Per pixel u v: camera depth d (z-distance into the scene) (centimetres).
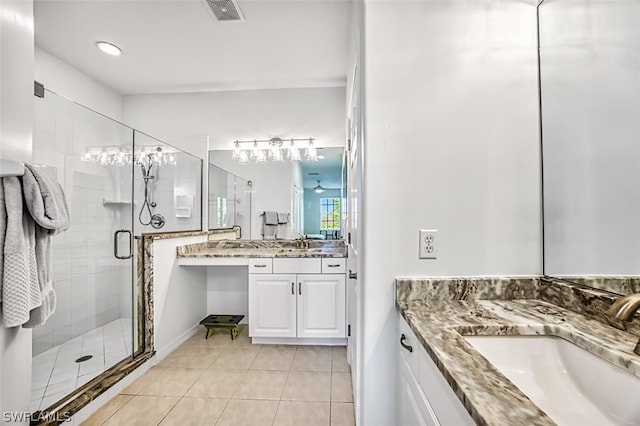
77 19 206
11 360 121
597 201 91
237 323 277
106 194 277
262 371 210
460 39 112
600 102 90
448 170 111
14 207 117
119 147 285
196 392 183
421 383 80
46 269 132
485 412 45
